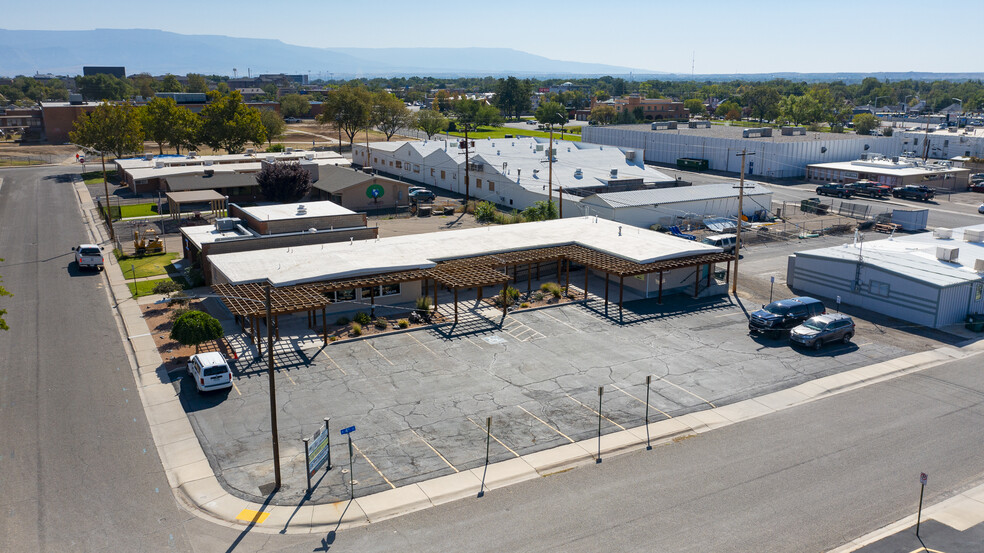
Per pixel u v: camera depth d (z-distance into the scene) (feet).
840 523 71.20
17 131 532.73
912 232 222.48
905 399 102.17
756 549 66.80
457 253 153.17
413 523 70.95
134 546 67.00
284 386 103.45
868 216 239.09
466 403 98.37
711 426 92.94
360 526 70.44
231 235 167.84
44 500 74.49
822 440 89.20
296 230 173.99
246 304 116.16
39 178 327.06
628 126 445.37
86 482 78.07
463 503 74.59
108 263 178.91
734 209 240.53
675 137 387.96
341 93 459.32
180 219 232.94
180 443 86.89
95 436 88.53
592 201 221.87
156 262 179.83
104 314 138.21
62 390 102.17
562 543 67.41
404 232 215.31
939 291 132.87
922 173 305.73
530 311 141.79
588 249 161.38
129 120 341.82
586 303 147.74
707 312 142.92
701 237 210.59
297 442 87.04
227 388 101.14
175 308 140.15
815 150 343.67
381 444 86.69
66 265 176.45
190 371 105.60
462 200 277.85
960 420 95.20
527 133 619.67
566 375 108.78
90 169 361.71
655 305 146.92
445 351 118.52
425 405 97.55
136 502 74.43
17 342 122.31
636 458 84.43
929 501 75.61
